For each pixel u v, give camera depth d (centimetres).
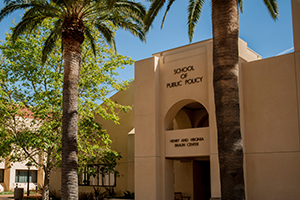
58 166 2072
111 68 2231
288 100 1498
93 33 2220
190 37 1656
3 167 3741
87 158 2119
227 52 1130
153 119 1777
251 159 1548
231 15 1155
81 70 2173
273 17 1656
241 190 1044
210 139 1577
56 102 2012
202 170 2297
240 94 1595
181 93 1745
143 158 1777
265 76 1577
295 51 1512
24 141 2030
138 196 1753
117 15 1786
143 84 1853
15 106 2048
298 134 1448
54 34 1967
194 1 1595
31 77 2072
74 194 1422
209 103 1612
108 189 2372
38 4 1625
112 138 2528
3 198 2895
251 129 1573
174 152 1719
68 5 1519
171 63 1814
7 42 2086
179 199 2152
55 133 2072
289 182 1434
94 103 2195
